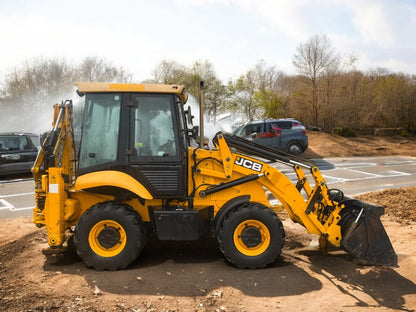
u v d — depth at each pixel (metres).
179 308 4.47
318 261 6.20
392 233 7.59
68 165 6.21
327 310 4.52
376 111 31.98
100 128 5.80
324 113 30.30
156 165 5.78
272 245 5.70
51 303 4.50
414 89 32.75
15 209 10.15
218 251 6.62
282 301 4.73
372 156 23.08
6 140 15.23
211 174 6.04
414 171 16.88
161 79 30.11
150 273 5.53
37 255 6.33
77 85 5.78
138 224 5.66
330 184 13.72
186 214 5.75
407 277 5.53
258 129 20.84
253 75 33.25
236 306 4.56
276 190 6.12
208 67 31.50
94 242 5.64
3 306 4.37
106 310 4.38
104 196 6.07
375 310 4.54
